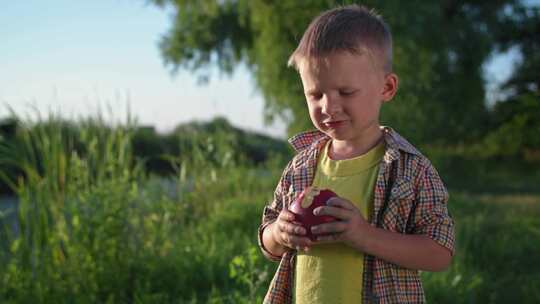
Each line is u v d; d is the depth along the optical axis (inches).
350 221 63.3
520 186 590.2
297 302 70.3
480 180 636.1
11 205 333.7
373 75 66.3
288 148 421.7
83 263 166.7
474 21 673.6
